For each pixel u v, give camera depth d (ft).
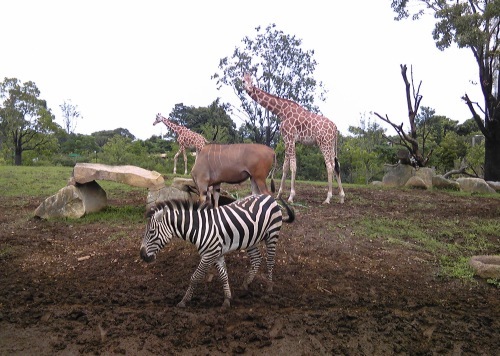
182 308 16.61
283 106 33.17
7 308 16.42
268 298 17.60
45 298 17.13
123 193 37.32
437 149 77.00
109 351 14.12
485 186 47.29
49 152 111.34
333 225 27.58
